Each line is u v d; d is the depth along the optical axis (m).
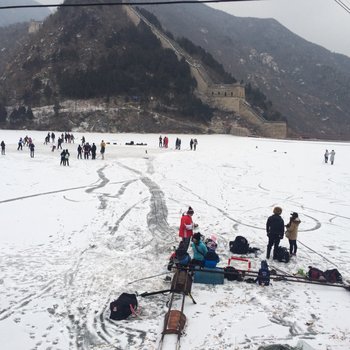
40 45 112.06
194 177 26.58
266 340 7.16
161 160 34.97
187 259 10.16
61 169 28.02
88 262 10.79
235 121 92.38
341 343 7.14
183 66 101.56
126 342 7.05
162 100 93.75
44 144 48.41
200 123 90.75
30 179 23.48
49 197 18.81
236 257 11.56
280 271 10.56
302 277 9.92
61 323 7.66
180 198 19.70
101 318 7.89
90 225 14.41
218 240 13.12
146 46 109.00
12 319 7.74
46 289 9.06
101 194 19.92
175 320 7.40
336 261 11.52
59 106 89.38
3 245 11.95
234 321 7.80
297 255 11.92
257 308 8.39
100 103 90.31
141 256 11.41
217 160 36.66
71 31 112.00
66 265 10.54
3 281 9.41
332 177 28.84
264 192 22.44
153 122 86.19
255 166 33.56
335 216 17.27
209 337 7.21
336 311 8.38
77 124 84.25
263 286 9.56
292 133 108.56
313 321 7.92
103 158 34.50
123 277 9.86
